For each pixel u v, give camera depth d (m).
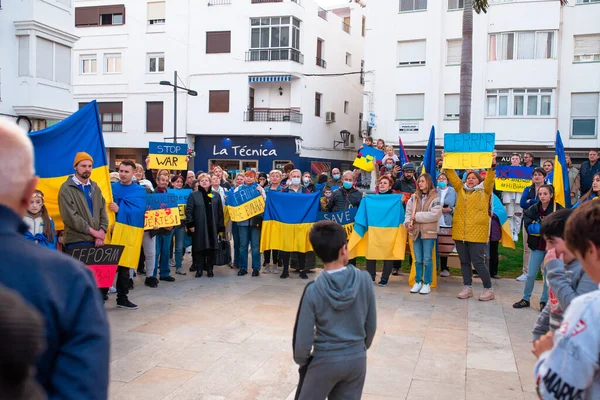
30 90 20.55
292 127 32.53
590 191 7.39
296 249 10.12
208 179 10.12
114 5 35.00
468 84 17.20
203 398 4.83
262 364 5.68
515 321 7.45
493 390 5.09
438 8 27.47
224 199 11.32
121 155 35.88
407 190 11.19
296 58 32.94
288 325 7.12
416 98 28.23
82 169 6.86
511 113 26.66
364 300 3.38
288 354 6.00
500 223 10.12
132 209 8.09
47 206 7.47
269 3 32.34
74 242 6.91
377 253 9.63
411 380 5.32
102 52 35.28
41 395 1.28
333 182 13.00
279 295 8.84
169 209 9.48
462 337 6.71
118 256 7.18
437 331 6.96
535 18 25.94
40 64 20.94
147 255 9.30
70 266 1.87
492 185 8.54
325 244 3.32
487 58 26.83
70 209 6.77
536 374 2.10
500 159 26.73
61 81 22.02
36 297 1.73
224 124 33.44
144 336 6.56
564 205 8.31
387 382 5.26
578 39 25.72
